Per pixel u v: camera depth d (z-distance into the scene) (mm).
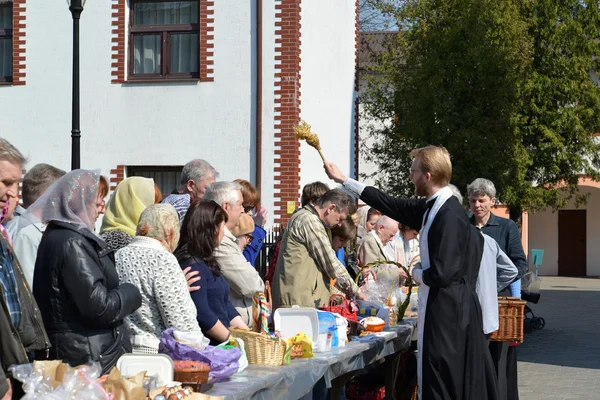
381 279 8062
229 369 4582
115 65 17094
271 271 8461
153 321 4883
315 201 8062
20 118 17391
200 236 5398
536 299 9000
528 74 20391
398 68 20844
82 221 4426
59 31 17234
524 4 20531
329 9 17203
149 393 3908
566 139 21062
